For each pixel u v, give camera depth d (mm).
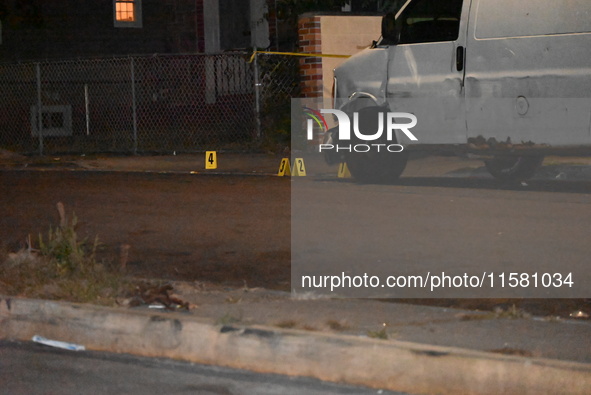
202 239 9844
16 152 19312
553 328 6137
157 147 20078
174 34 24844
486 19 12242
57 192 13469
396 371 5512
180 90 24047
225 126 21688
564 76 11555
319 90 18328
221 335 6000
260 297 7074
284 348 5801
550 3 11672
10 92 24172
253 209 11625
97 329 6383
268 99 19844
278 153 18328
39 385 5688
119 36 24797
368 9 21797
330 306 6789
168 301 6621
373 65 13531
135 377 5801
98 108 24484
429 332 6059
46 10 24438
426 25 13039
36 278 7355
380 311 6637
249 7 24625
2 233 10359
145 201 12461
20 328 6633
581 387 5121
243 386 5609
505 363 5289
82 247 8773
